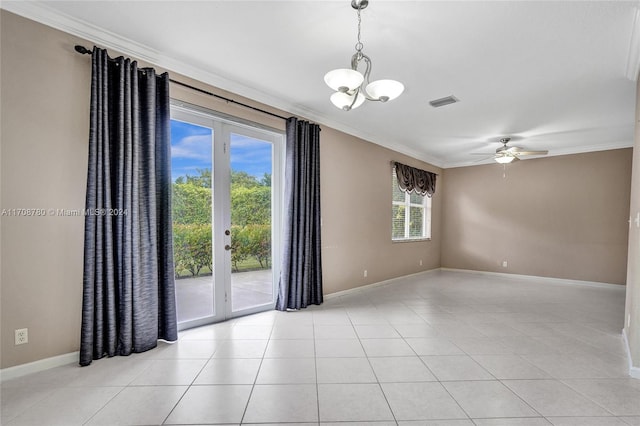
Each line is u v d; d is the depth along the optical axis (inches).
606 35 92.1
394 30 92.3
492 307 163.3
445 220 294.0
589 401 77.5
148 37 98.9
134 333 99.9
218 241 134.1
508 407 74.7
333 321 137.8
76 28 91.7
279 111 152.6
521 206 253.8
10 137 83.1
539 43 97.5
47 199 88.9
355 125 186.4
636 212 100.6
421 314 149.6
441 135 204.4
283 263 151.3
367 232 207.9
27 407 71.9
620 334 124.8
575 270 229.9
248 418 69.3
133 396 77.0
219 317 134.9
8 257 83.2
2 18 81.6
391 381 86.2
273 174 155.6
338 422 68.4
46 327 89.0
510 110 156.1
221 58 111.3
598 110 153.6
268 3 82.0
